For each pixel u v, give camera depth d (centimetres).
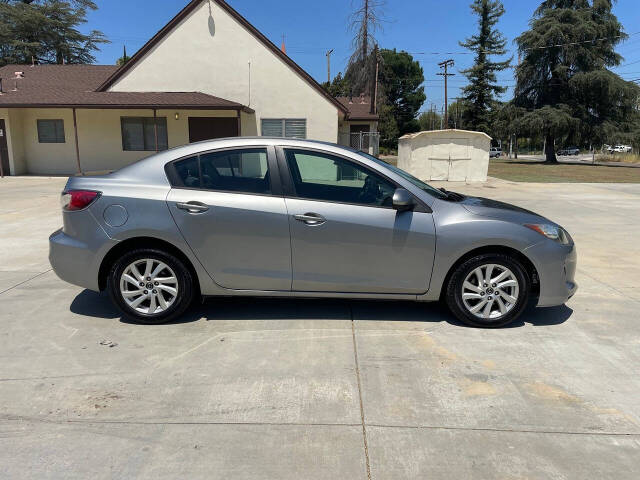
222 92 1948
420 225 420
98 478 247
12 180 1827
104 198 424
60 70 2394
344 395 327
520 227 423
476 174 2208
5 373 352
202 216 420
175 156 438
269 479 247
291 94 1947
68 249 432
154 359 375
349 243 421
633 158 4828
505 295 432
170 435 282
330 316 464
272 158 431
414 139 2186
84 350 389
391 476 250
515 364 372
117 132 2052
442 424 295
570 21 4012
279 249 424
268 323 447
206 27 1911
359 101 3447
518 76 4266
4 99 1897
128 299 436
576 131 3950
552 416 304
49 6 4016
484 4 5612
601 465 260
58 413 303
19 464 256
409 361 375
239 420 298
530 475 252
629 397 327
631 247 786
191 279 437
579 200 1415
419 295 434
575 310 490
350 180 434
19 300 503
